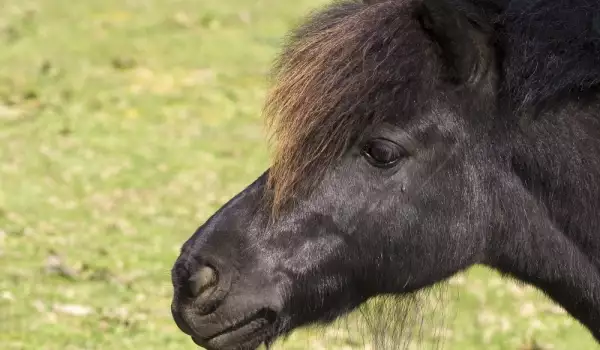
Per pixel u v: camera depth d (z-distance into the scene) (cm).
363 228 1038
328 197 1030
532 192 1062
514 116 1030
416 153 1027
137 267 2106
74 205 2459
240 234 1052
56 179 2639
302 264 1045
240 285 1046
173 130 3131
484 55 1019
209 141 3039
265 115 1067
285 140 1011
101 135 3048
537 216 1066
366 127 1011
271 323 1067
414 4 1023
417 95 1015
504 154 1048
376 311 1160
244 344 1073
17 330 1778
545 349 1855
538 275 1093
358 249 1047
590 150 1038
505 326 1942
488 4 1030
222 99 3469
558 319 2000
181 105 3391
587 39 1000
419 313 1183
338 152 1015
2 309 1858
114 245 2217
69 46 4028
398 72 1005
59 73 3659
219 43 4159
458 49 1004
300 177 1021
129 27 4372
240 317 1049
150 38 4212
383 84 1002
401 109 1009
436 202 1041
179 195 2570
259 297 1046
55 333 1778
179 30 4350
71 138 3003
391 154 1021
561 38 1000
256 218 1053
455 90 1026
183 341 1784
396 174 1031
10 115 3173
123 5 4781
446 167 1037
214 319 1052
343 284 1068
